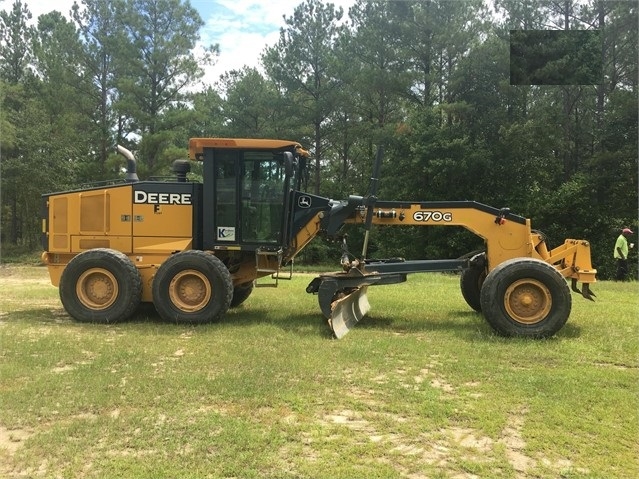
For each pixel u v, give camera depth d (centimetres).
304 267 2581
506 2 2472
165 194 841
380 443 365
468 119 2516
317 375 510
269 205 810
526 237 754
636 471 329
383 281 776
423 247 2556
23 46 3052
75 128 2961
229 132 3300
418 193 2562
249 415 412
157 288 773
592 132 2562
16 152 2803
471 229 772
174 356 582
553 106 2509
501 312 674
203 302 770
